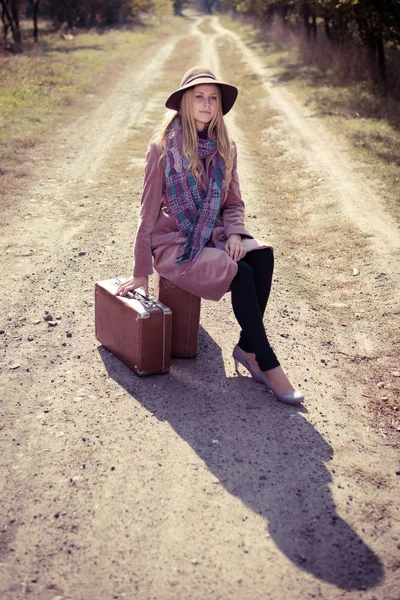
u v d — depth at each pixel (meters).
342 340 3.78
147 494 2.41
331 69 17.64
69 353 3.47
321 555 2.16
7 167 8.12
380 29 14.82
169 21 62.41
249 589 2.01
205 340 3.67
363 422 2.97
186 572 2.06
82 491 2.42
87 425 2.83
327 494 2.46
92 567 2.07
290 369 3.40
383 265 4.76
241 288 2.89
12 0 26.42
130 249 5.29
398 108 11.95
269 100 14.03
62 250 5.23
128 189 7.35
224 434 2.80
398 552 2.18
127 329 3.18
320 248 5.34
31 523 2.26
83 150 9.47
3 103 12.47
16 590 1.98
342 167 8.12
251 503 2.39
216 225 3.13
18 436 2.76
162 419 2.89
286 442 2.77
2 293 4.30
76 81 16.73
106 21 45.78
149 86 17.25
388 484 2.54
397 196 6.69
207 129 3.07
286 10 30.16
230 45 33.06
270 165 8.76
